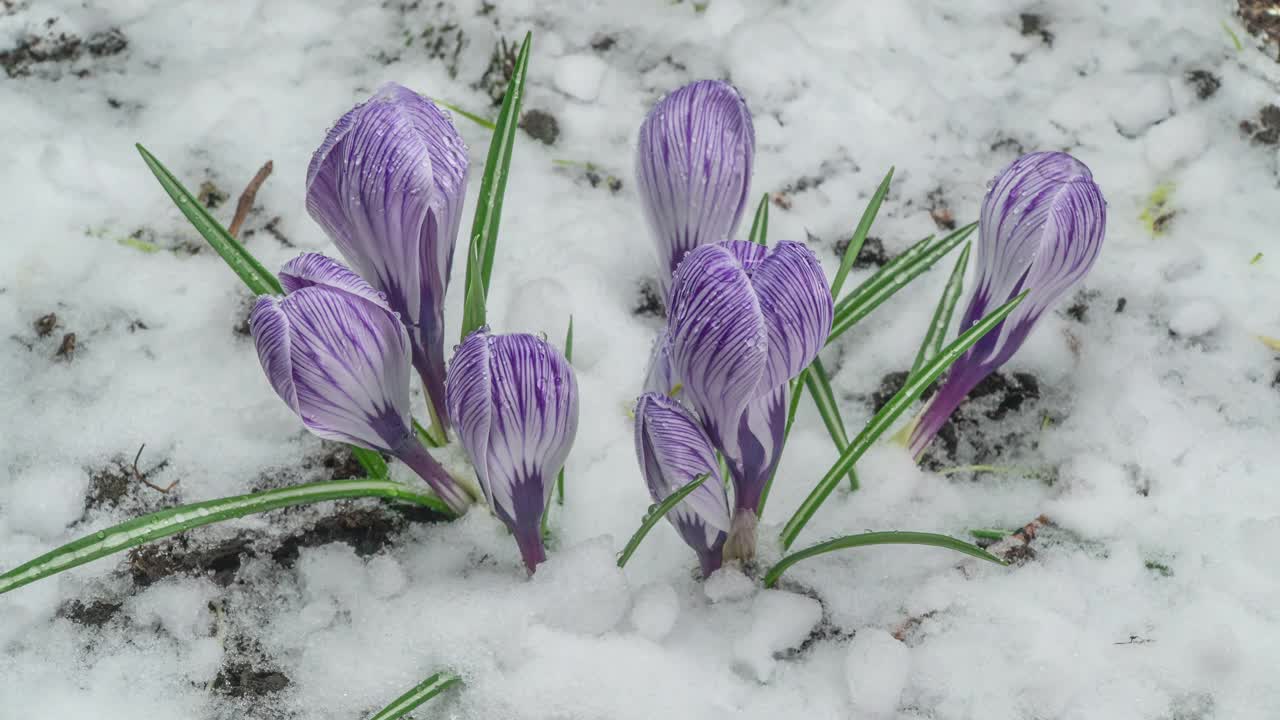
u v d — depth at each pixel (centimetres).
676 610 62
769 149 73
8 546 65
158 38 76
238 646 64
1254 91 74
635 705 62
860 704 62
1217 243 71
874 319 69
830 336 65
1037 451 67
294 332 58
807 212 72
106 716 62
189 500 66
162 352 68
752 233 67
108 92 74
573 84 74
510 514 61
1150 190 72
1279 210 71
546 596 62
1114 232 71
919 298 70
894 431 67
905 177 73
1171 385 68
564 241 71
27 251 70
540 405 59
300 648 63
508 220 71
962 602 63
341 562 64
